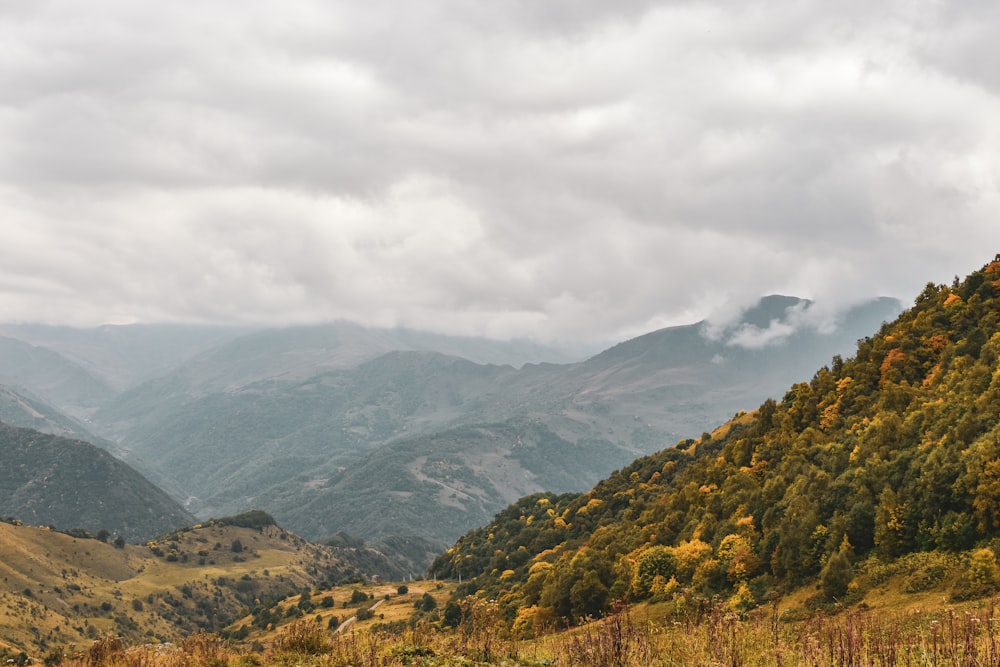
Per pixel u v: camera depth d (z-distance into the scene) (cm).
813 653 2727
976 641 2656
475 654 2864
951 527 5522
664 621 3625
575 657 2830
